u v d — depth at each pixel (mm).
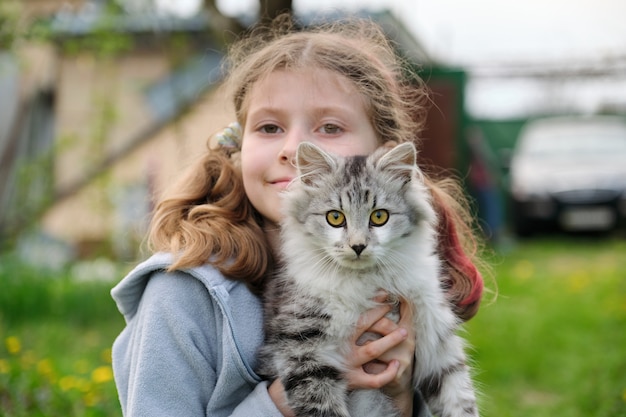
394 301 3020
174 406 2650
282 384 2787
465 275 3396
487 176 12852
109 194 9875
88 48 9586
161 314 2762
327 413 2785
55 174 10359
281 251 3172
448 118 11859
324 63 3098
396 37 9891
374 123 3236
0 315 7535
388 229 3027
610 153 14969
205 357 2766
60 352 6516
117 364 2896
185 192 3184
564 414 5191
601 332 7156
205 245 2889
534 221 14250
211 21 6703
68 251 10398
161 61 10711
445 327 3062
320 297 2939
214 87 9586
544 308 8023
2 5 8047
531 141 15719
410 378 3035
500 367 6160
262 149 3068
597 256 12102
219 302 2764
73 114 10867
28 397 4664
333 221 3051
